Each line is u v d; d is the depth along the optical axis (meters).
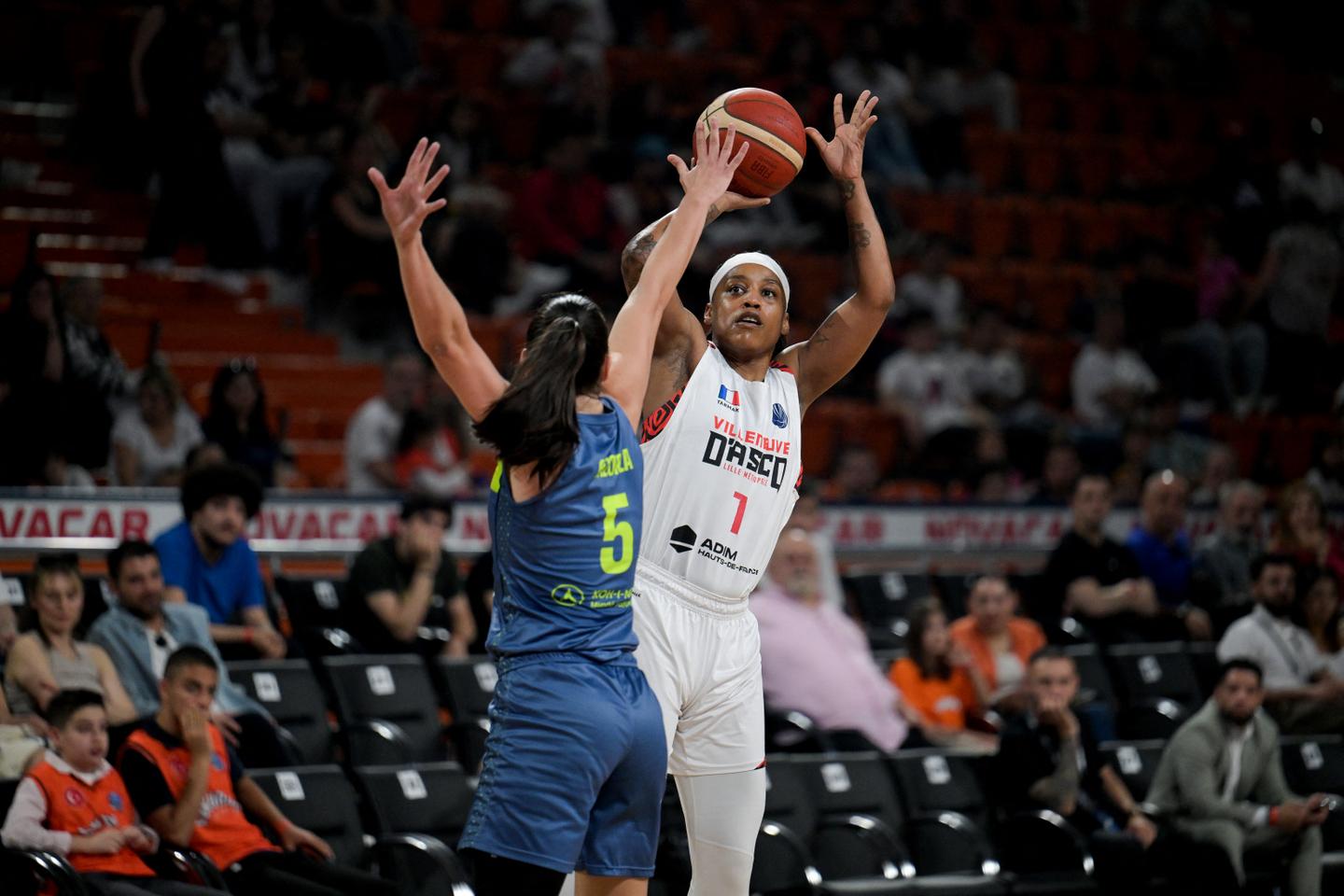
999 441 43.34
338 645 29.27
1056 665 28.27
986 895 25.94
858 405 48.03
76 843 21.38
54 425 32.22
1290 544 37.06
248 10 46.34
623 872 14.57
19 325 32.34
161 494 30.70
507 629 14.45
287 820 23.70
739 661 16.42
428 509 29.45
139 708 24.98
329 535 32.84
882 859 26.89
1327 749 32.12
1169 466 46.62
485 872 14.19
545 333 14.27
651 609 16.03
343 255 42.81
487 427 13.94
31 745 23.16
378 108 48.94
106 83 45.06
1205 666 34.97
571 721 14.02
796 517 33.50
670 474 16.09
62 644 24.36
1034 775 28.30
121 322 40.59
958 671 31.16
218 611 28.03
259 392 35.09
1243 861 28.50
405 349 43.66
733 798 16.52
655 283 15.23
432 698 28.05
